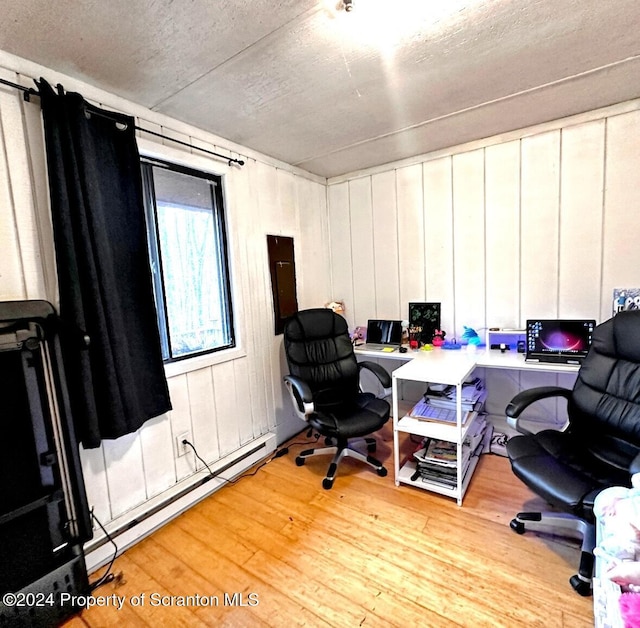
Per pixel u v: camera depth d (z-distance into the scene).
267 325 2.63
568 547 1.57
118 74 1.55
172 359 2.04
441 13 1.26
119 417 1.58
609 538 0.98
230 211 2.33
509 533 1.68
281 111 1.95
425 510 1.87
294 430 2.91
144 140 1.83
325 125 2.16
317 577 1.48
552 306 2.40
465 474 2.05
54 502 1.35
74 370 1.47
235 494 2.10
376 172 3.01
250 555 1.62
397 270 3.01
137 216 1.75
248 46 1.40
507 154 2.44
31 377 1.32
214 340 2.32
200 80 1.62
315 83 1.69
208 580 1.50
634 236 2.11
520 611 1.28
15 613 1.23
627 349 1.60
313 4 1.19
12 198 1.39
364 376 3.31
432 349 2.66
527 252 2.45
